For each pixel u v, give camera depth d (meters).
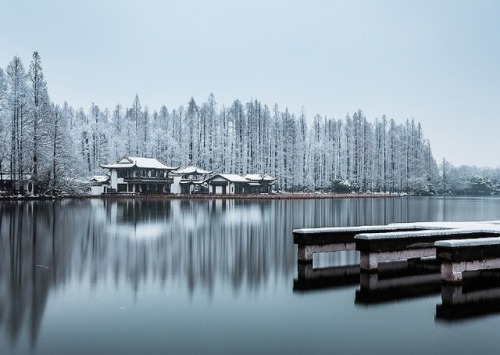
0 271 16.28
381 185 136.12
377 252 15.90
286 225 35.56
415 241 16.44
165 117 148.38
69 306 11.82
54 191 70.88
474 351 9.15
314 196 105.50
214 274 16.03
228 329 10.18
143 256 19.88
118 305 11.95
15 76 69.19
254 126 130.75
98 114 159.38
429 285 14.42
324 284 14.60
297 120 143.88
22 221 35.34
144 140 138.88
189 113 132.50
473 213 54.47
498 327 10.55
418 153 144.50
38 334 9.70
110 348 8.96
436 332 10.18
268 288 14.07
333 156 136.25
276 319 10.95
